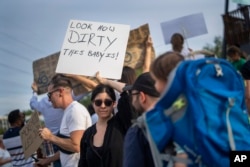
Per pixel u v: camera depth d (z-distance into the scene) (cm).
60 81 462
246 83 419
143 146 274
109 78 452
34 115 484
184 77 242
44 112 547
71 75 487
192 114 235
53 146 538
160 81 260
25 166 610
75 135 446
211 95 240
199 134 230
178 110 242
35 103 554
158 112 247
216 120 235
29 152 505
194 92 237
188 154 238
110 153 373
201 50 274
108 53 459
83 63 462
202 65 248
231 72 252
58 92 461
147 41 492
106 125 388
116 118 386
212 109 237
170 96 244
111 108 388
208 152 230
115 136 376
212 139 230
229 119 240
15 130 612
